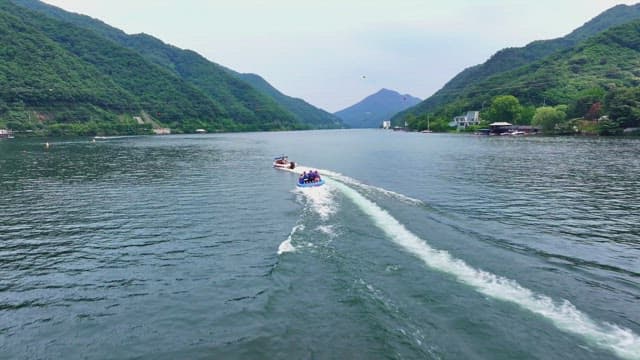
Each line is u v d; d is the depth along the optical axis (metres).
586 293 20.06
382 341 16.17
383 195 47.12
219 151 123.75
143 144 155.62
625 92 157.12
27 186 56.25
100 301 21.19
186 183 59.19
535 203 41.72
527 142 136.25
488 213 37.50
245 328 17.98
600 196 44.81
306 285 21.81
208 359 15.90
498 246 27.44
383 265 24.00
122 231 33.94
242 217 38.12
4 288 22.91
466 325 17.09
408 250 26.61
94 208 42.53
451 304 18.94
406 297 19.78
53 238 32.12
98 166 80.56
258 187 55.47
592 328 16.70
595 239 29.30
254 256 27.23
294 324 17.94
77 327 18.64
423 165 79.00
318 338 16.75
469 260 24.64
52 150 120.62
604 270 23.20
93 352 16.67
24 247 29.95
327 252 26.61
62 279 24.11
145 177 65.19
